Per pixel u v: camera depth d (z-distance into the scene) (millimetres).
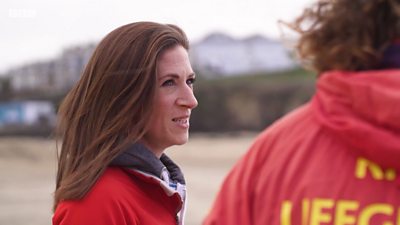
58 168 2678
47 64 49875
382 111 1410
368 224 1440
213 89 51594
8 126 46688
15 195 22469
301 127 1600
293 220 1502
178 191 2736
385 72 1443
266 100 51250
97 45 2656
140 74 2533
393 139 1400
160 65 2572
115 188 2459
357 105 1453
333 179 1497
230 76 54594
